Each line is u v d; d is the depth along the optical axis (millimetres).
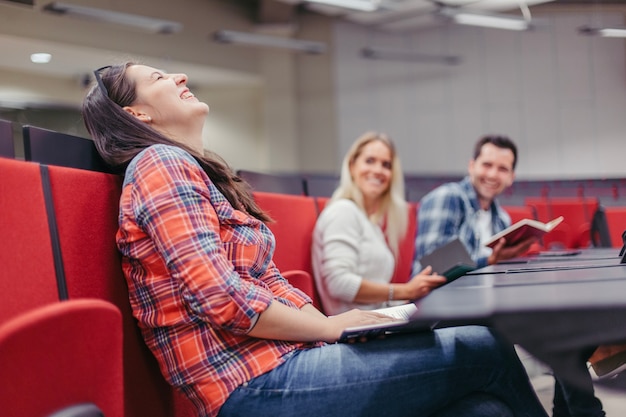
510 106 8914
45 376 821
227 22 8383
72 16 6086
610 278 1095
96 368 898
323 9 7805
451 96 9188
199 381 1105
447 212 2740
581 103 8562
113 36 7188
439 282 2131
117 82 1370
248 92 9031
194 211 1090
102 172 1312
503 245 2322
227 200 1300
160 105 1361
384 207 2537
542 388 1245
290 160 9078
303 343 1173
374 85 9312
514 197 4492
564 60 8586
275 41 7688
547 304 810
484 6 7664
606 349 1128
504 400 1088
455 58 9125
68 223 1076
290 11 8602
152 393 1255
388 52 8828
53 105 4645
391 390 1042
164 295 1128
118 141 1266
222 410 1083
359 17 8867
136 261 1176
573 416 1247
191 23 7980
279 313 1086
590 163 8547
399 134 9352
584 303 802
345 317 1156
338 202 2381
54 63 7355
